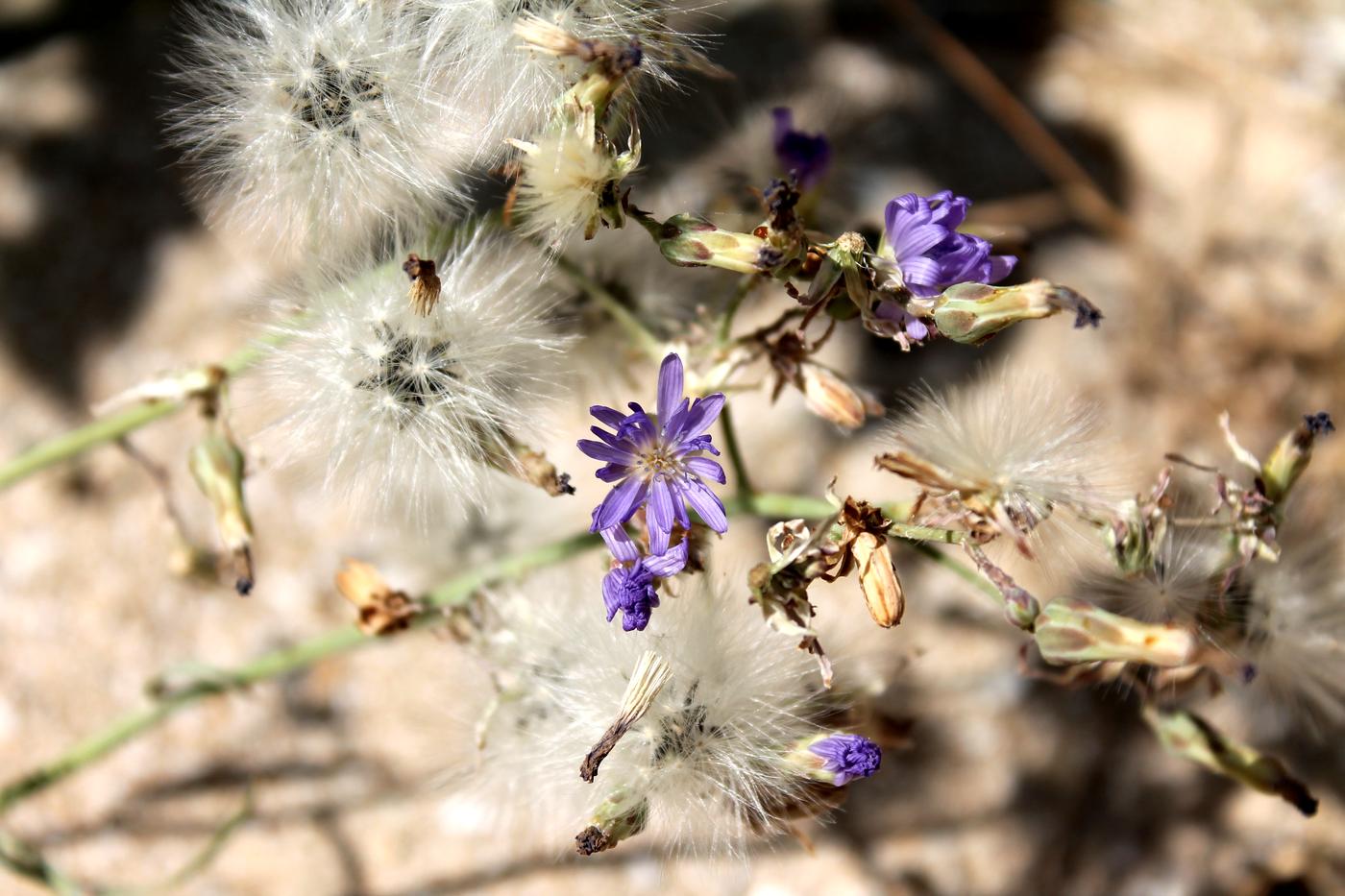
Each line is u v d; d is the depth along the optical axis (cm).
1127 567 19
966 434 20
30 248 30
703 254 19
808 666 20
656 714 19
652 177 27
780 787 20
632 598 18
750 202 23
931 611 28
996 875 27
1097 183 33
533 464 20
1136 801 27
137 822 26
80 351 29
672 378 18
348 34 20
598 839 19
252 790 26
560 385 21
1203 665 19
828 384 20
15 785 23
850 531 19
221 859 26
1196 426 30
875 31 33
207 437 21
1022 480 19
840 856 27
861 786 27
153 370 29
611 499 18
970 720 28
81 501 28
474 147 20
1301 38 36
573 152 19
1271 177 33
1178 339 30
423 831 27
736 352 20
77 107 31
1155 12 36
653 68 19
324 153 20
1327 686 22
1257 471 20
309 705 27
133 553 28
